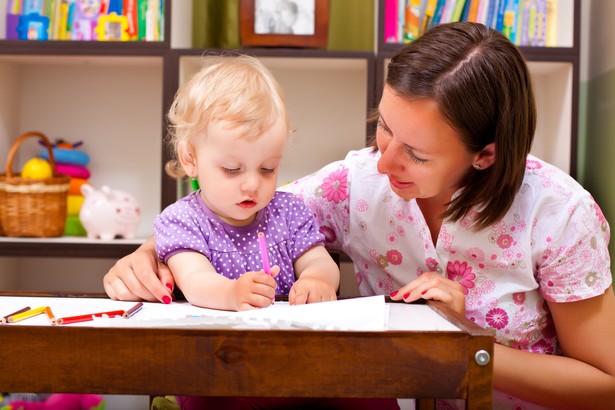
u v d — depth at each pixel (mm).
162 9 1837
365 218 1176
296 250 1097
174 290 1018
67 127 2135
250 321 686
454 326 699
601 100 1896
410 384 620
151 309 853
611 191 1802
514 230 1050
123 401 2012
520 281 1078
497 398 1122
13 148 1827
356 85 2102
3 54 1817
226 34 2033
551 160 1924
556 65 1819
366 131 1771
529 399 1048
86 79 2131
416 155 908
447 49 897
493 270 1086
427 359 620
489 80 890
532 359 1035
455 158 920
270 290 851
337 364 618
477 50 901
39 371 624
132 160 2143
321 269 1032
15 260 2133
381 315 718
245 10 1843
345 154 2115
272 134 998
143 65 2061
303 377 618
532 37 1856
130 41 1794
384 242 1168
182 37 1929
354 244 1217
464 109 878
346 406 938
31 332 623
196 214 1054
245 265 1044
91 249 1765
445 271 1118
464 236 1072
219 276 916
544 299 1107
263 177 1017
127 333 620
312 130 2111
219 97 1003
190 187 1955
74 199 1990
